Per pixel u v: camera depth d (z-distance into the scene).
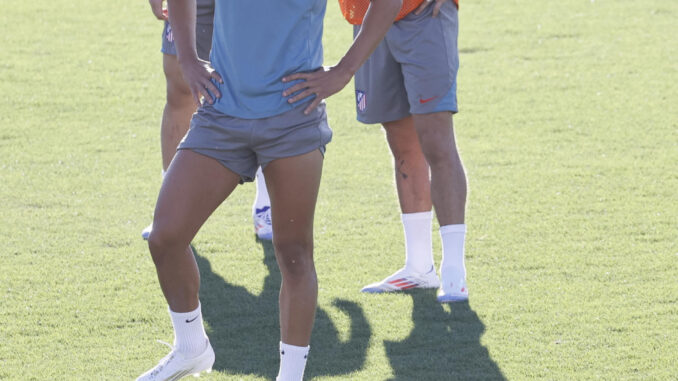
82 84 31.17
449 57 15.80
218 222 20.03
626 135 25.78
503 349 14.12
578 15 41.25
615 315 15.21
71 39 37.22
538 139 25.62
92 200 21.08
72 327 14.85
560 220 19.72
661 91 30.06
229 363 13.74
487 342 14.38
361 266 17.66
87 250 18.23
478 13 42.00
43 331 14.69
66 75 32.19
